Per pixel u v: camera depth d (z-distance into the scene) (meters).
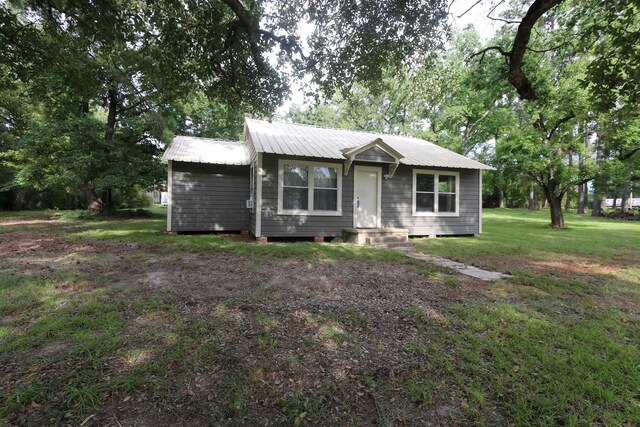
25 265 5.67
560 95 12.81
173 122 16.33
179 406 2.02
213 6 5.25
